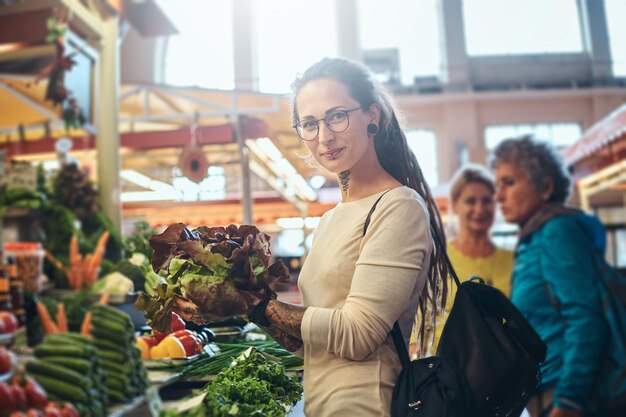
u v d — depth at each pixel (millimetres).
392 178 1721
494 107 19094
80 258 3451
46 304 2877
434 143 19031
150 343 2354
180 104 5273
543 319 3227
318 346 1501
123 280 2908
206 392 1810
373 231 1549
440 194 9047
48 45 4273
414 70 20297
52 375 1649
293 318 1504
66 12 4145
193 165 4621
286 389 2082
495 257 4273
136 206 6625
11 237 3623
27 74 4574
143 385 1884
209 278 1460
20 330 2352
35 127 5367
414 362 1531
